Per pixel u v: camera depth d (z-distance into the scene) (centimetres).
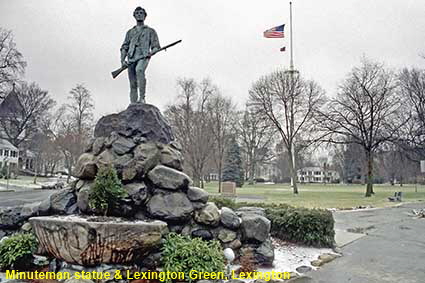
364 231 1204
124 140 709
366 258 792
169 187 665
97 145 718
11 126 5988
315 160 9938
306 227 880
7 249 590
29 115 5900
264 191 3703
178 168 732
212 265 561
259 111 3434
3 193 2783
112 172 632
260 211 822
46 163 5712
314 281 611
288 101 3372
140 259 563
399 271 686
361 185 6347
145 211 654
